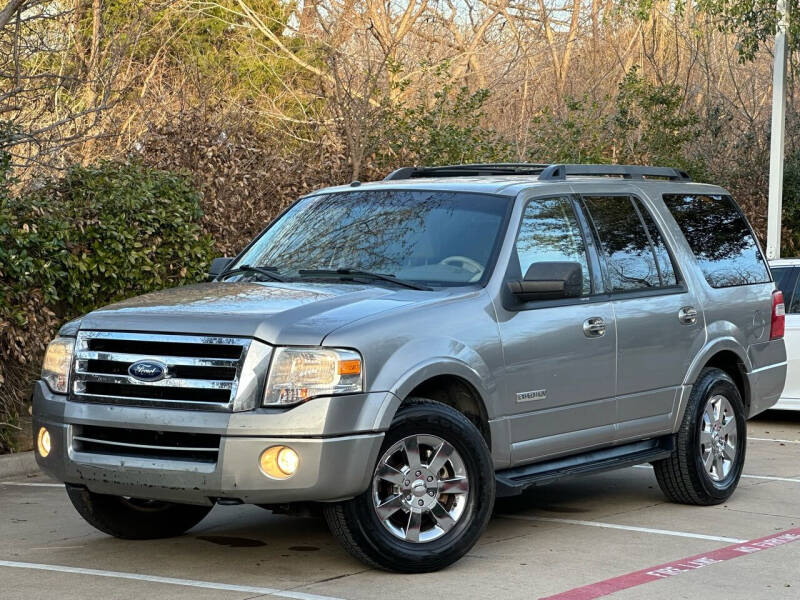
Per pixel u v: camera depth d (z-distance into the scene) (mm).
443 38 28141
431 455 6176
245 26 23625
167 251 11016
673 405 7770
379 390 5859
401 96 21516
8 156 10398
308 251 7211
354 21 25109
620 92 22172
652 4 21969
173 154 12164
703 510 7965
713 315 8117
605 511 7926
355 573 6137
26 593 5742
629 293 7488
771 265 12289
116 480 5938
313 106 23109
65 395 6211
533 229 7027
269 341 5781
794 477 9281
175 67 22094
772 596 5766
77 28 15828
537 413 6758
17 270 9500
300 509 6008
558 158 19125
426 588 5836
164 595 5695
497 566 6316
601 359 7152
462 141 16172
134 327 6012
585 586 5906
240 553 6621
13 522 7559
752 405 8555
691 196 8469
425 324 6184
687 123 21250
